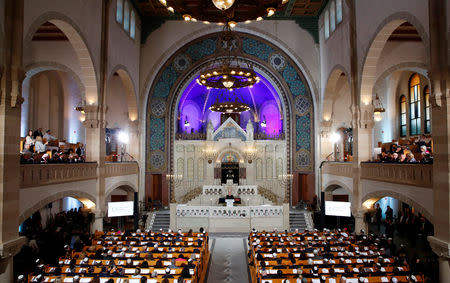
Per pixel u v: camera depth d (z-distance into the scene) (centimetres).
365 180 1950
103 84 2072
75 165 1741
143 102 2992
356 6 2023
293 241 1817
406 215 2483
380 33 1716
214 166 3322
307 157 3094
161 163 3123
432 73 1225
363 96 1975
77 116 2872
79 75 2131
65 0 1614
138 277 1247
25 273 1572
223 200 2950
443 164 1184
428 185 1334
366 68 1908
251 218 2602
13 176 1194
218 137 3403
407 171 1497
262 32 3014
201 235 2036
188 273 1331
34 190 1392
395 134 2802
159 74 3114
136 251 1648
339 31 2381
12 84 1192
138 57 2936
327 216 2609
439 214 1206
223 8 1137
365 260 1448
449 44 1164
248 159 3319
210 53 3109
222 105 2691
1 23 1158
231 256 2022
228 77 1881
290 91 3120
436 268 1491
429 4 1247
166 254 1564
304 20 3016
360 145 2003
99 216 2005
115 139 3128
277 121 3612
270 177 3322
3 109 1156
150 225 2697
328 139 2889
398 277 1224
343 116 3077
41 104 2656
